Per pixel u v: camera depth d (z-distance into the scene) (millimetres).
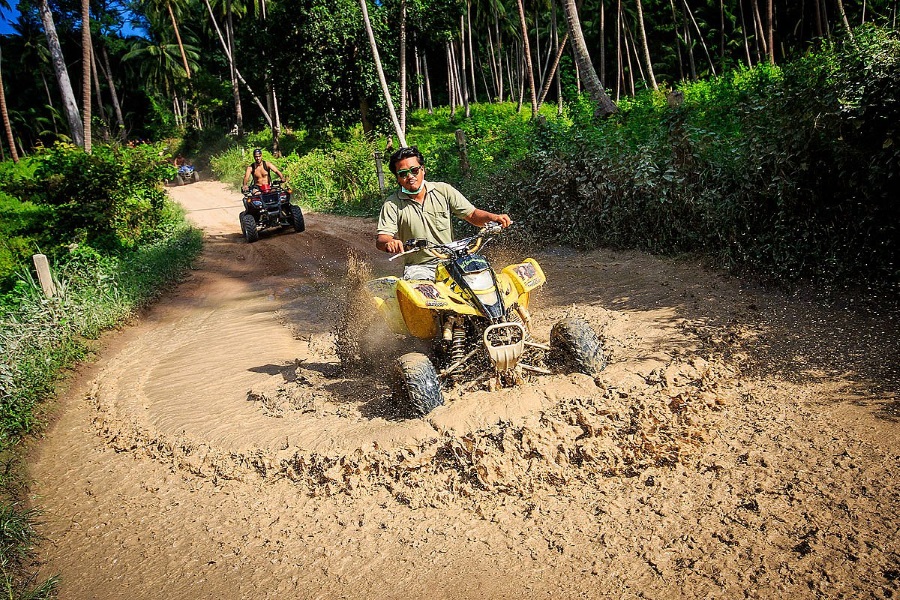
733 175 7988
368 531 3688
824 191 7094
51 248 13609
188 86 50250
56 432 5895
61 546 4090
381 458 4227
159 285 11211
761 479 3605
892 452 3672
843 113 6512
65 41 55500
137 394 6441
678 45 42469
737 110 9227
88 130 22406
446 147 16469
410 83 34031
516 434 4199
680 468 3811
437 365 5406
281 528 3857
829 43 7375
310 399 5438
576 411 4359
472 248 5191
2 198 22500
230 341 7777
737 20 45688
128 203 15500
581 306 6996
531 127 13727
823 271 6543
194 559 3713
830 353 5016
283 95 33969
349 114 33125
